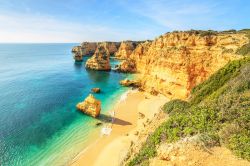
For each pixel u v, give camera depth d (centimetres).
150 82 6094
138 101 5403
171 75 5112
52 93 6159
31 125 3850
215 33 5178
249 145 1196
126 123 4019
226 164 1107
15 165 2628
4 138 3300
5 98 5512
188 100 3167
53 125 3881
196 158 1170
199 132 1416
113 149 3003
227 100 1784
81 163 2733
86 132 3634
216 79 2909
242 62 2755
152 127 2430
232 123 1438
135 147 2192
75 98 5703
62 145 3181
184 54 4831
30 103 5162
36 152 2952
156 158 1340
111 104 5206
